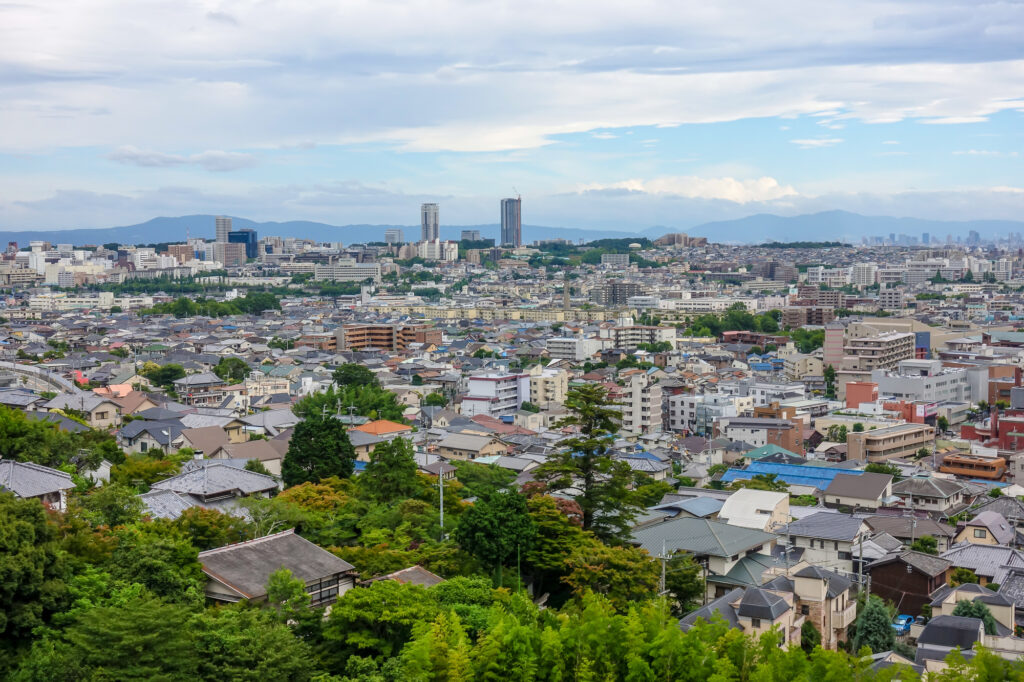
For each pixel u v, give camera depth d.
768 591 95.06
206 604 81.12
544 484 114.69
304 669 71.88
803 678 76.00
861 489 170.75
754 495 137.75
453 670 72.50
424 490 130.62
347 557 94.00
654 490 159.50
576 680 77.38
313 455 141.00
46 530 77.25
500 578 98.31
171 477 126.75
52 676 64.94
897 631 110.19
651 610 84.31
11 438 122.69
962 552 132.00
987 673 78.00
